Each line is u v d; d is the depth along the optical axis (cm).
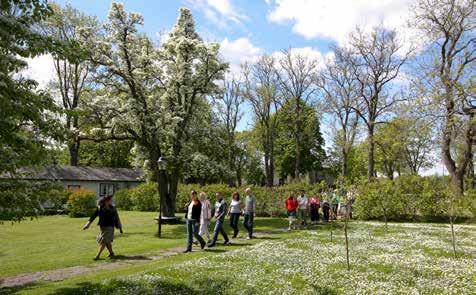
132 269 1372
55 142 973
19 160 845
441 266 1314
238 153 6800
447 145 3494
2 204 833
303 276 1181
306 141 7200
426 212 3150
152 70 3112
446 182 3422
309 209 3067
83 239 2288
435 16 3428
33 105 844
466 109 3078
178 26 3344
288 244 1844
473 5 3288
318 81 5572
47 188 938
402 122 3794
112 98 3003
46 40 846
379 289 1036
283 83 6112
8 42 801
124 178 5956
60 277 1305
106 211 1644
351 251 1625
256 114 6338
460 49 3400
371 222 3109
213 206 3953
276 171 7981
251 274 1216
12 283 1227
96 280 1195
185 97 3300
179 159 3127
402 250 1653
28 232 2677
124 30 2945
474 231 2412
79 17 4606
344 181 1492
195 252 1750
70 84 5147
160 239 2248
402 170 7494
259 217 3797
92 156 7256
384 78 4947
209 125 3497
